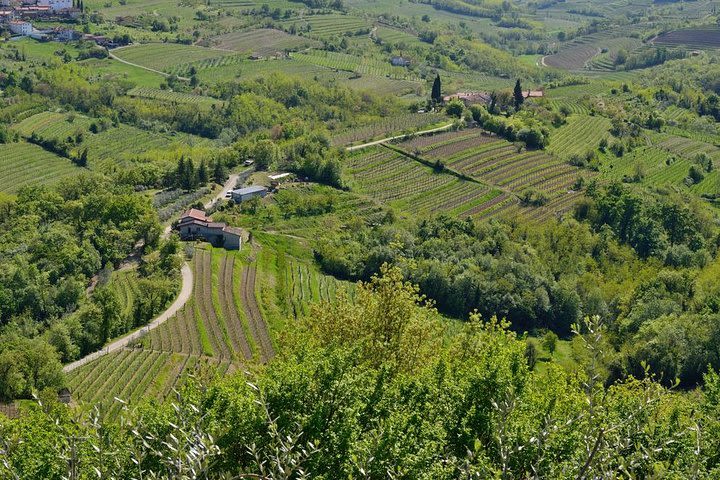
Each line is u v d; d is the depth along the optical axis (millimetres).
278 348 66812
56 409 46969
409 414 42812
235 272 130875
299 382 43125
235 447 39094
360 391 44906
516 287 136250
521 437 36094
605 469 22234
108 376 96000
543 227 162125
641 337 116188
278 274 136250
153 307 115562
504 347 50594
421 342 62969
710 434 41750
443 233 157125
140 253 139500
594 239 157875
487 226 159000
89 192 159875
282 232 154750
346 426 39969
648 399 28922
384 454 35906
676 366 108125
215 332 111000
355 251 146625
